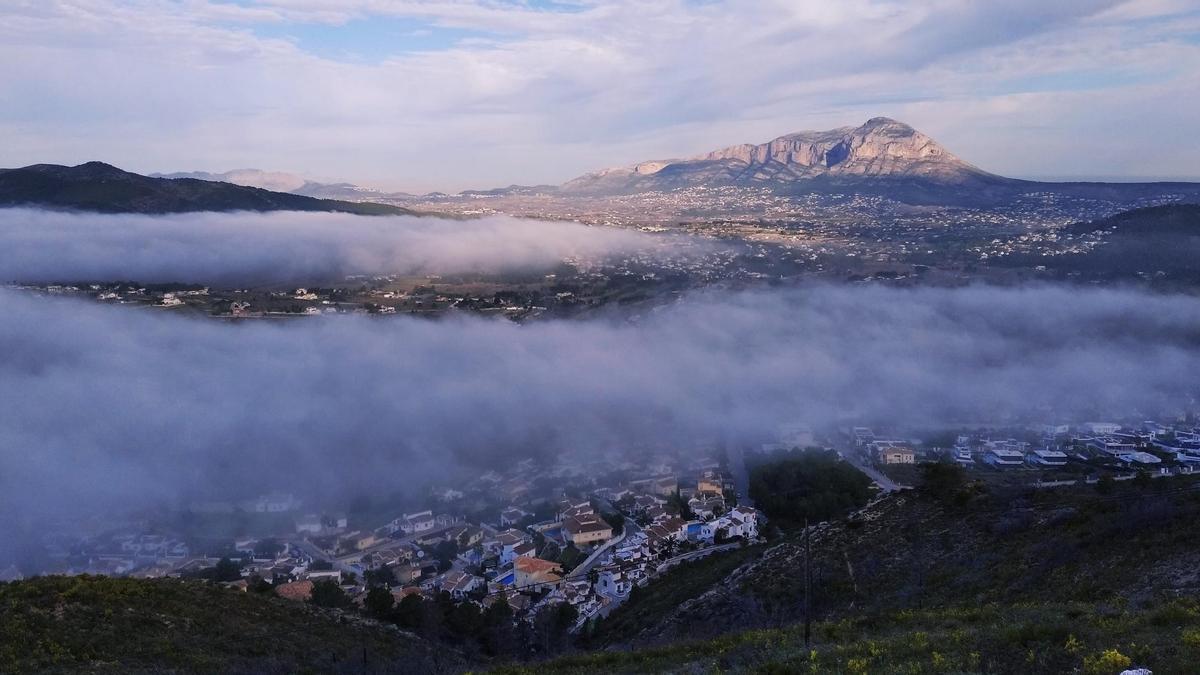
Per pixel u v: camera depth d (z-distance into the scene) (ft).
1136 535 92.58
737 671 56.44
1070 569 89.76
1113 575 82.99
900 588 104.94
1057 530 106.63
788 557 131.85
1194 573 75.77
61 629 77.20
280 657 84.84
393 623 120.47
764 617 105.81
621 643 115.34
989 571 99.91
